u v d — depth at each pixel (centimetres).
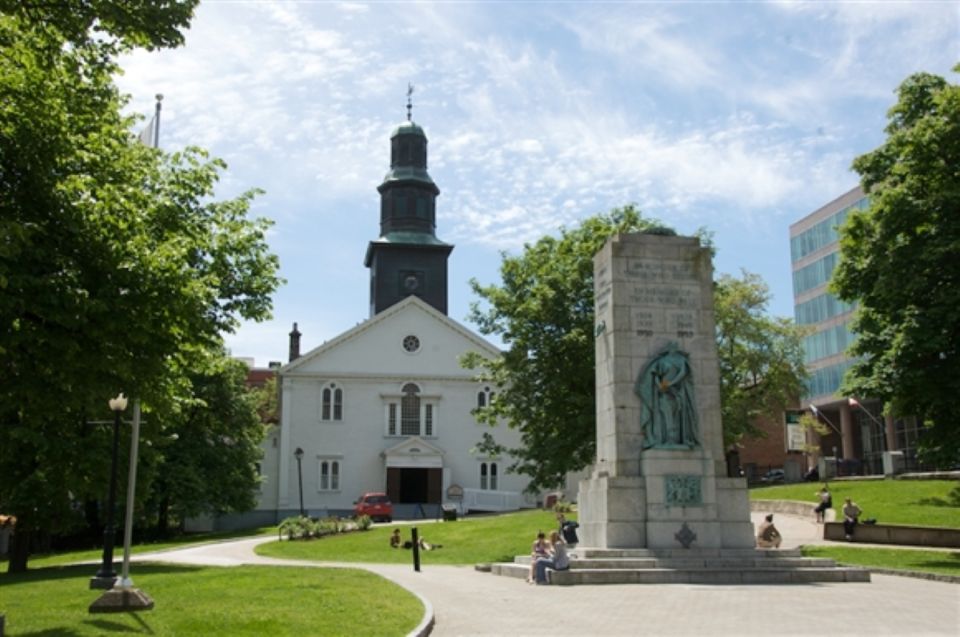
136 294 1758
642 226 4144
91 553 4425
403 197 8306
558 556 2205
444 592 2077
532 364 4009
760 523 4072
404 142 8425
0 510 3425
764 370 6369
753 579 2178
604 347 2592
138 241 1831
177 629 1474
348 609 1666
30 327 1688
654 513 2377
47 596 2119
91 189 1880
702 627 1494
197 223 2695
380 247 8125
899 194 2959
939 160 2995
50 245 1708
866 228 3144
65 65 1873
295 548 4147
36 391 1809
